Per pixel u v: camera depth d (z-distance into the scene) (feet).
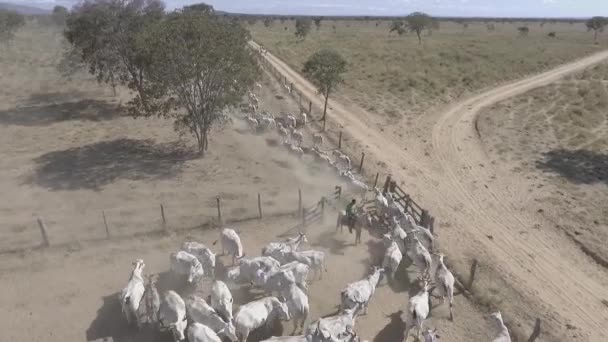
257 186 95.91
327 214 84.48
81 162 106.83
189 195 91.09
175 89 101.65
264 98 172.14
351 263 70.23
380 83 197.26
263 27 547.08
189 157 111.34
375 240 77.00
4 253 70.64
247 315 50.80
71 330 55.26
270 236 77.00
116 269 67.41
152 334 54.44
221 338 51.75
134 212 83.82
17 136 123.34
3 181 95.96
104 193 91.30
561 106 171.53
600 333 59.41
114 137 124.57
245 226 79.87
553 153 124.16
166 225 79.25
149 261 69.31
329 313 59.31
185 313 52.24
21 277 65.31
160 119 140.56
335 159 110.11
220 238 72.33
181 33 98.07
